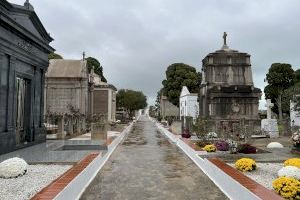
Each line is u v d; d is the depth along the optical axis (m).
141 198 8.14
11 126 15.55
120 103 92.94
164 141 25.03
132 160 14.49
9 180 8.92
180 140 21.73
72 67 40.69
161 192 8.73
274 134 25.48
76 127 29.45
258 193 6.88
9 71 15.27
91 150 16.53
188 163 13.65
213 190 8.99
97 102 48.59
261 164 12.01
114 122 50.50
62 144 19.03
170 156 15.88
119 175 11.02
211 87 27.73
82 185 9.12
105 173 11.38
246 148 14.96
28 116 18.39
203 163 12.50
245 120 26.19
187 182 9.95
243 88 27.50
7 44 14.83
